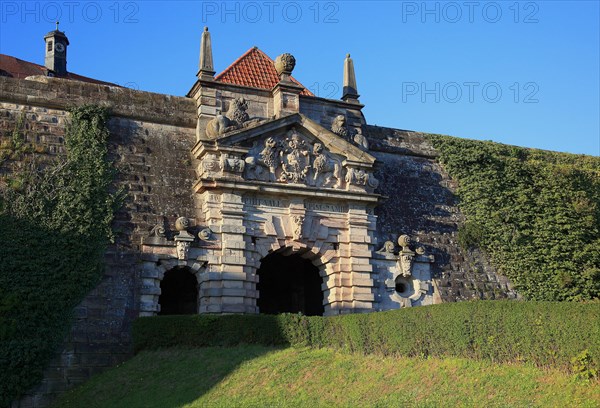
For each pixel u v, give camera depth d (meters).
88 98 43.62
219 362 34.38
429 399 28.11
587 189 55.84
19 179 40.09
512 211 52.50
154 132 44.91
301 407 29.34
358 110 50.22
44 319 38.00
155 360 36.28
